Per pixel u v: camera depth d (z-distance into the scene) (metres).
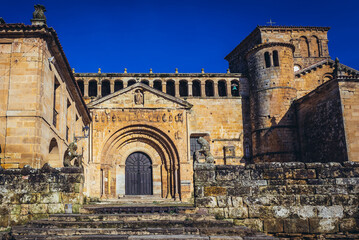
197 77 43.47
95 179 36.53
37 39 19.64
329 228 14.90
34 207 14.75
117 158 38.78
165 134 38.34
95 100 38.06
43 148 19.25
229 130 42.09
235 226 13.89
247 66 43.59
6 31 19.33
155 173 38.84
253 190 15.16
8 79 19.12
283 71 40.41
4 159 18.22
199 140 16.30
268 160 38.81
